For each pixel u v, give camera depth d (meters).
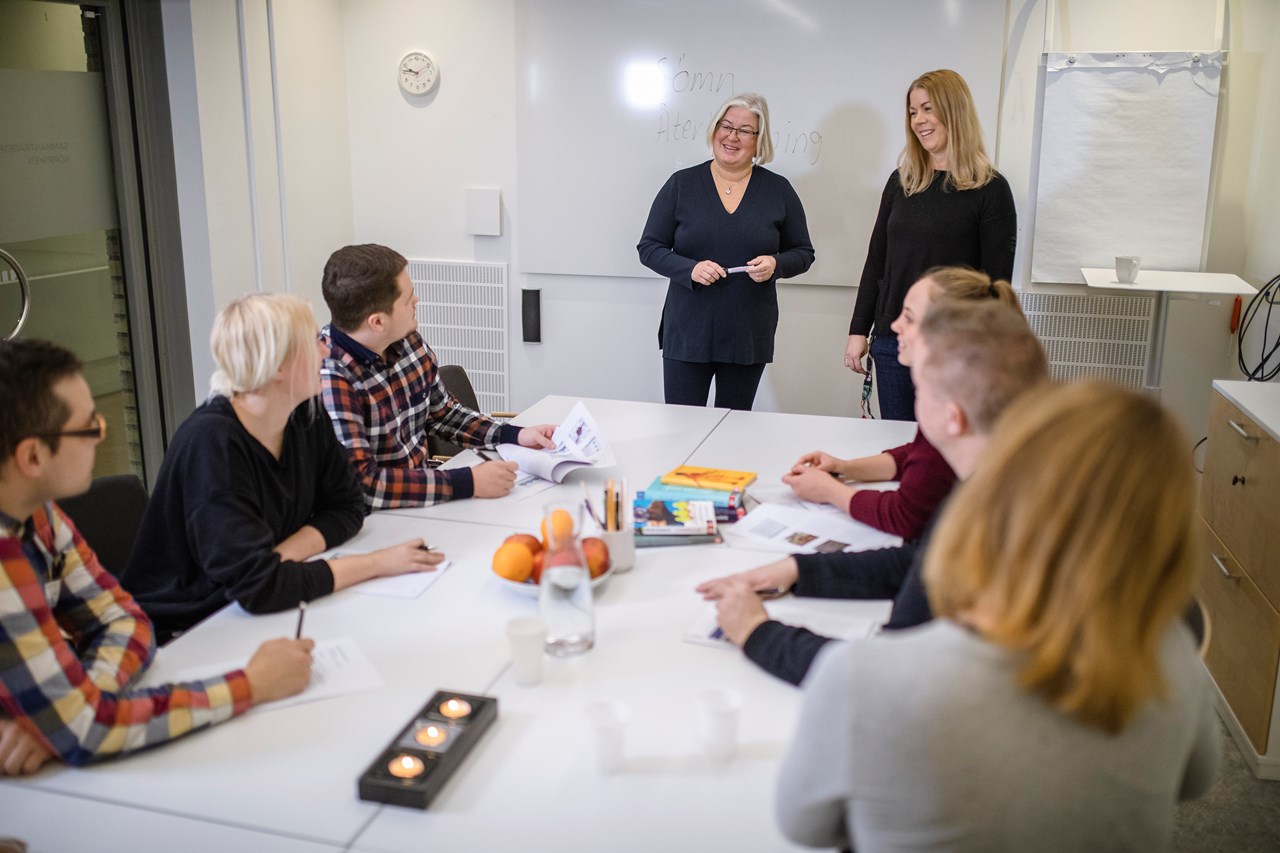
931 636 0.96
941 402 1.32
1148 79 4.06
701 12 4.45
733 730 1.46
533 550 1.97
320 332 2.61
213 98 4.13
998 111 4.28
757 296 4.00
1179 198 4.12
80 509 2.20
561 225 4.83
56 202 3.78
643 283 4.83
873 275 3.89
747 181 4.00
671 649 1.78
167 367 4.30
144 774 1.46
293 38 4.52
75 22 3.78
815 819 1.02
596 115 4.67
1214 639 3.08
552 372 5.06
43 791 1.42
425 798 1.37
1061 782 0.92
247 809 1.38
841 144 4.45
